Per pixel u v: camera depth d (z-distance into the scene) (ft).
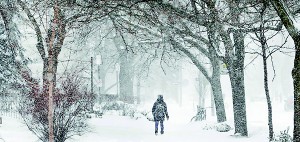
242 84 53.52
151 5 42.39
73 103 41.78
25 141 40.68
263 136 51.01
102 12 41.78
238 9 41.96
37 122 41.24
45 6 37.11
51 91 33.22
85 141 45.11
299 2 42.29
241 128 53.01
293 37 29.86
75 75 46.91
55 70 44.37
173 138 54.08
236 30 43.62
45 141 40.65
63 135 41.09
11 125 47.50
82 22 42.88
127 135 54.03
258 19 45.19
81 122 47.39
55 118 40.65
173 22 49.65
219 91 69.62
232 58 52.85
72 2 38.96
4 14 58.90
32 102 42.29
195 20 44.16
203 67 70.38
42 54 47.98
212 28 44.80
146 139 52.54
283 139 38.40
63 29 41.81
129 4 41.29
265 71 43.37
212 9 42.29
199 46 67.15
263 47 43.55
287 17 29.84
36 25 41.22
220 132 58.44
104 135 50.85
